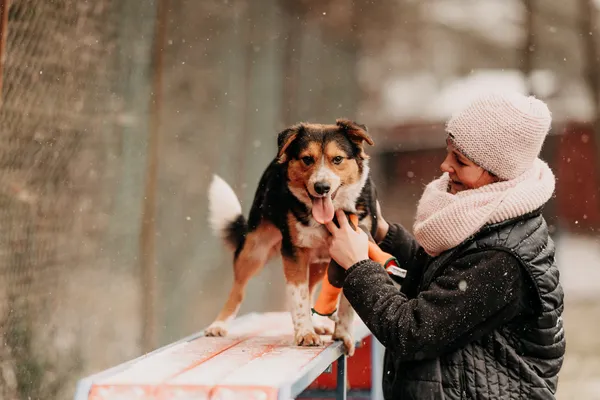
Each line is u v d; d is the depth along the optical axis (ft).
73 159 14.28
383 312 7.00
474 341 6.86
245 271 11.14
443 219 6.91
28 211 12.43
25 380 11.86
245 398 6.02
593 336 23.34
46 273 13.01
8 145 11.73
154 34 18.51
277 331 10.55
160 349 8.46
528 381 6.68
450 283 6.75
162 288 18.83
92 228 15.17
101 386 6.31
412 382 6.95
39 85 12.67
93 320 14.75
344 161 9.73
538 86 49.26
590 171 54.70
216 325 10.41
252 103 28.68
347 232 7.79
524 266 6.61
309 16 38.45
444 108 63.93
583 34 40.42
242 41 27.99
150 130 18.04
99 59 15.49
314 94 39.99
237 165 26.18
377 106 64.95
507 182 7.05
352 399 12.80
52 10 13.06
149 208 17.87
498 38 56.29
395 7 52.29
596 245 47.03
